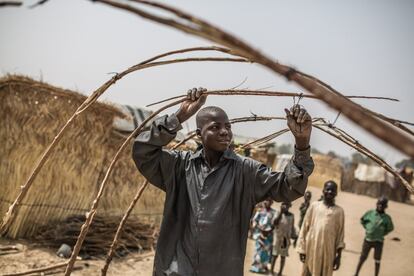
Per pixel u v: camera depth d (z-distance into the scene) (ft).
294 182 8.33
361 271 31.48
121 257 27.63
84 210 30.27
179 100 9.40
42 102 27.78
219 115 8.98
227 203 8.91
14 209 8.52
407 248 42.93
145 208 35.14
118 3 3.34
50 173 28.25
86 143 29.91
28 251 24.97
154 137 8.83
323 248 20.43
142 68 8.41
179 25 3.20
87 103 8.59
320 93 2.95
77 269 23.62
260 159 44.21
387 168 9.62
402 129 6.84
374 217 28.78
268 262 27.68
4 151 27.27
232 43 3.08
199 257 8.74
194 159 9.30
